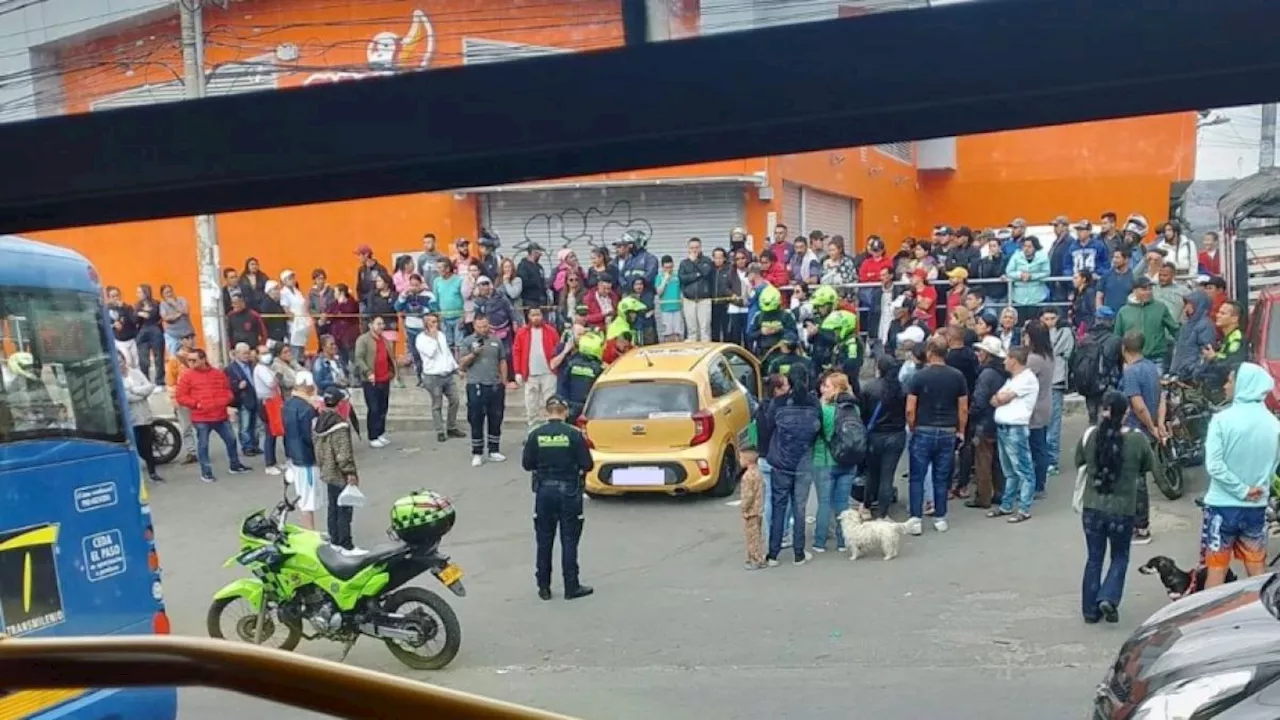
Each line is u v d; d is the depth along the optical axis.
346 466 10.16
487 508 11.85
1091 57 1.44
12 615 5.20
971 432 10.67
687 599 8.45
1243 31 1.39
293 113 1.60
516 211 14.03
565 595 8.70
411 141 1.60
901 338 12.03
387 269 14.46
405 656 7.31
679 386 11.61
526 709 1.67
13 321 5.43
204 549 11.02
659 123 1.56
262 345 14.21
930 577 8.56
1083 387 11.20
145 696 5.45
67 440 5.63
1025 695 6.11
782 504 9.25
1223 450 6.95
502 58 1.58
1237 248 12.25
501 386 13.77
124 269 13.59
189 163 1.62
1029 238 11.82
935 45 1.48
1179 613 4.52
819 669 6.74
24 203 1.66
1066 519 9.92
